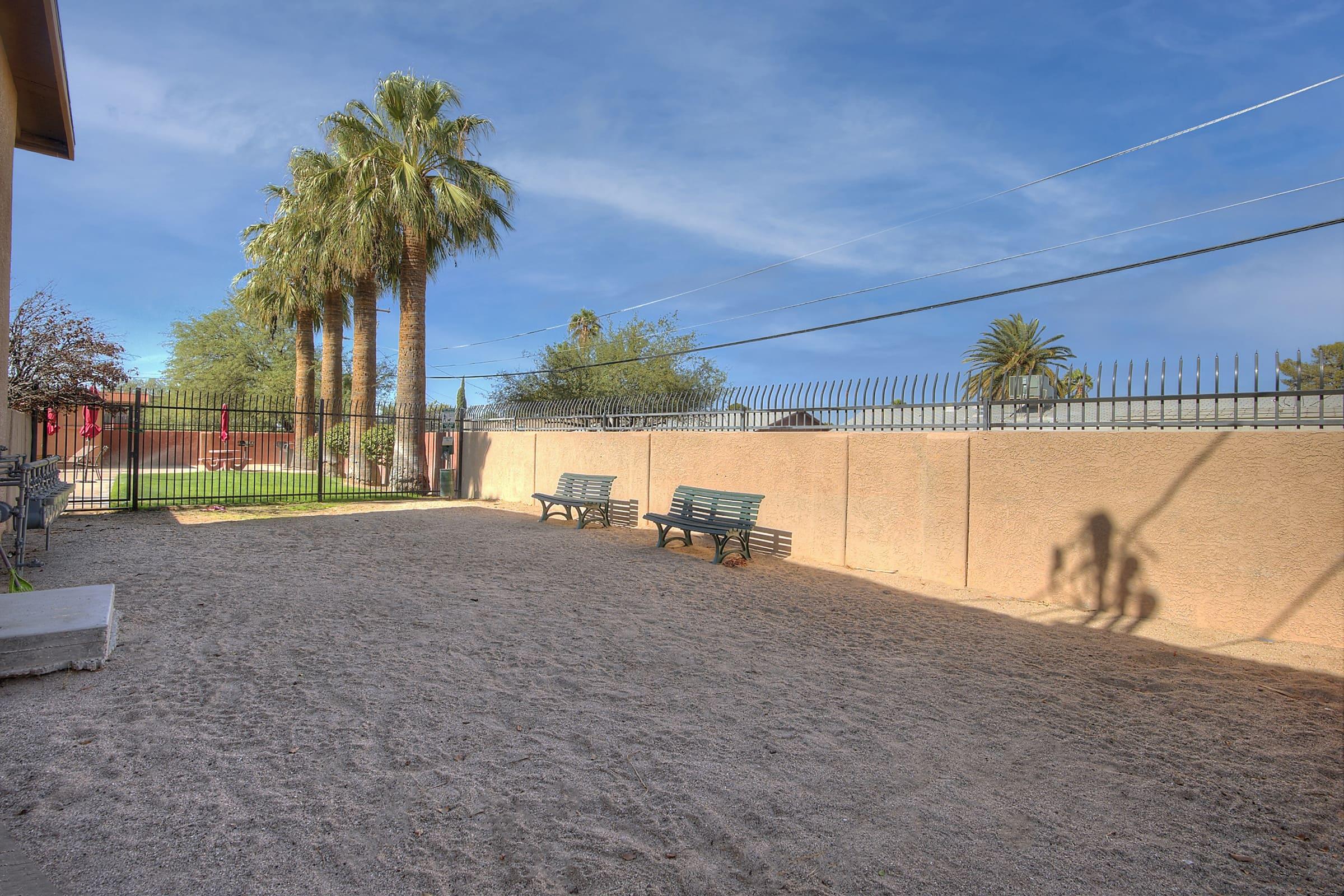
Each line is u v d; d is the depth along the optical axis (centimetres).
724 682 446
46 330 1605
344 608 588
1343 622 530
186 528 1050
